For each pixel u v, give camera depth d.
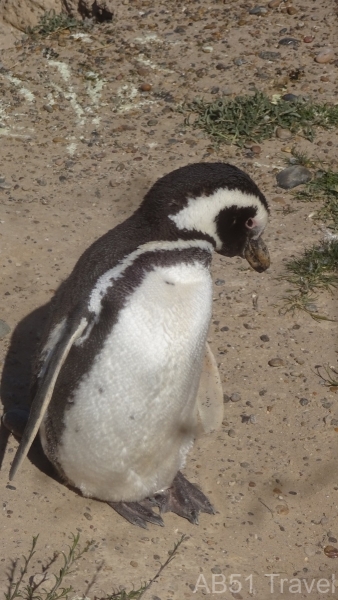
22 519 2.41
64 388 2.33
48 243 2.94
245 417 2.61
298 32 3.62
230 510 2.46
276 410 2.62
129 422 2.32
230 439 2.57
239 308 2.82
